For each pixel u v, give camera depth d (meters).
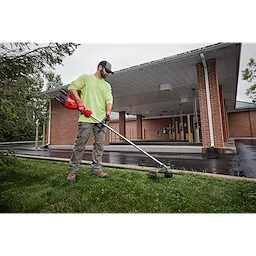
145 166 4.00
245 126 17.52
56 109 10.96
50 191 2.16
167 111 17.55
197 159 5.11
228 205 1.69
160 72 7.18
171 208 1.65
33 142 14.84
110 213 1.59
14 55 2.70
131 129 22.14
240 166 3.92
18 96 2.56
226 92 10.82
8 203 1.82
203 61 5.90
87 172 3.09
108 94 2.92
